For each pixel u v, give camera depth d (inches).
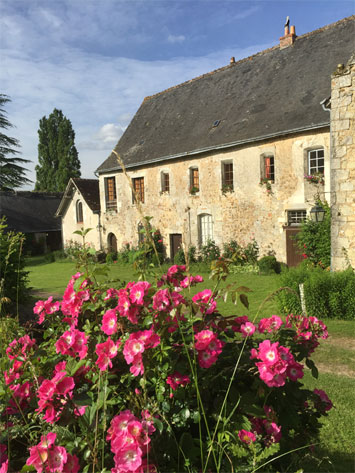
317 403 79.5
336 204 323.9
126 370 73.9
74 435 62.0
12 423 72.1
